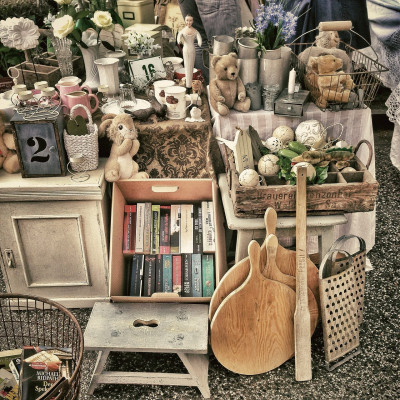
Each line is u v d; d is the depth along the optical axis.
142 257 2.58
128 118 2.59
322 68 2.66
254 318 2.27
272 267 2.25
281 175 2.39
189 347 2.16
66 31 2.80
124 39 3.44
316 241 2.95
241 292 2.21
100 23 2.94
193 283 2.52
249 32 2.87
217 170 2.86
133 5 3.87
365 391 2.29
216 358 2.44
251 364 2.35
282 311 2.29
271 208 2.24
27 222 2.50
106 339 2.19
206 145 2.81
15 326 2.63
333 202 2.31
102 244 2.56
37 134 2.39
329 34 2.92
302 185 2.21
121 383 2.29
